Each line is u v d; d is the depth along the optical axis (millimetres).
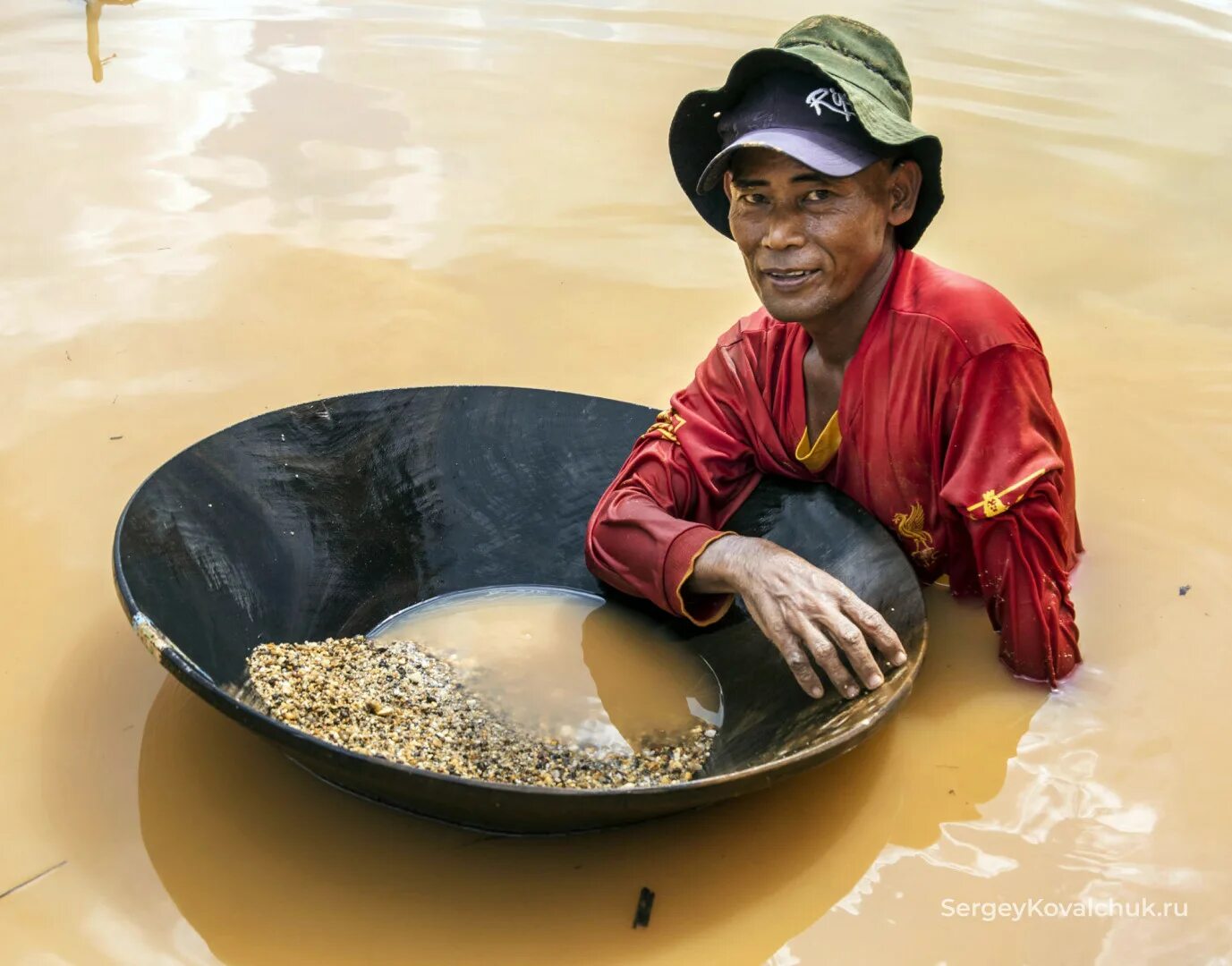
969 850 2312
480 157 5316
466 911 2186
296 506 2953
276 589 2832
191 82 5930
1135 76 6266
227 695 2111
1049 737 2559
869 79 2516
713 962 2104
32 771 2463
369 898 2207
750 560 2586
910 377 2617
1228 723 2592
